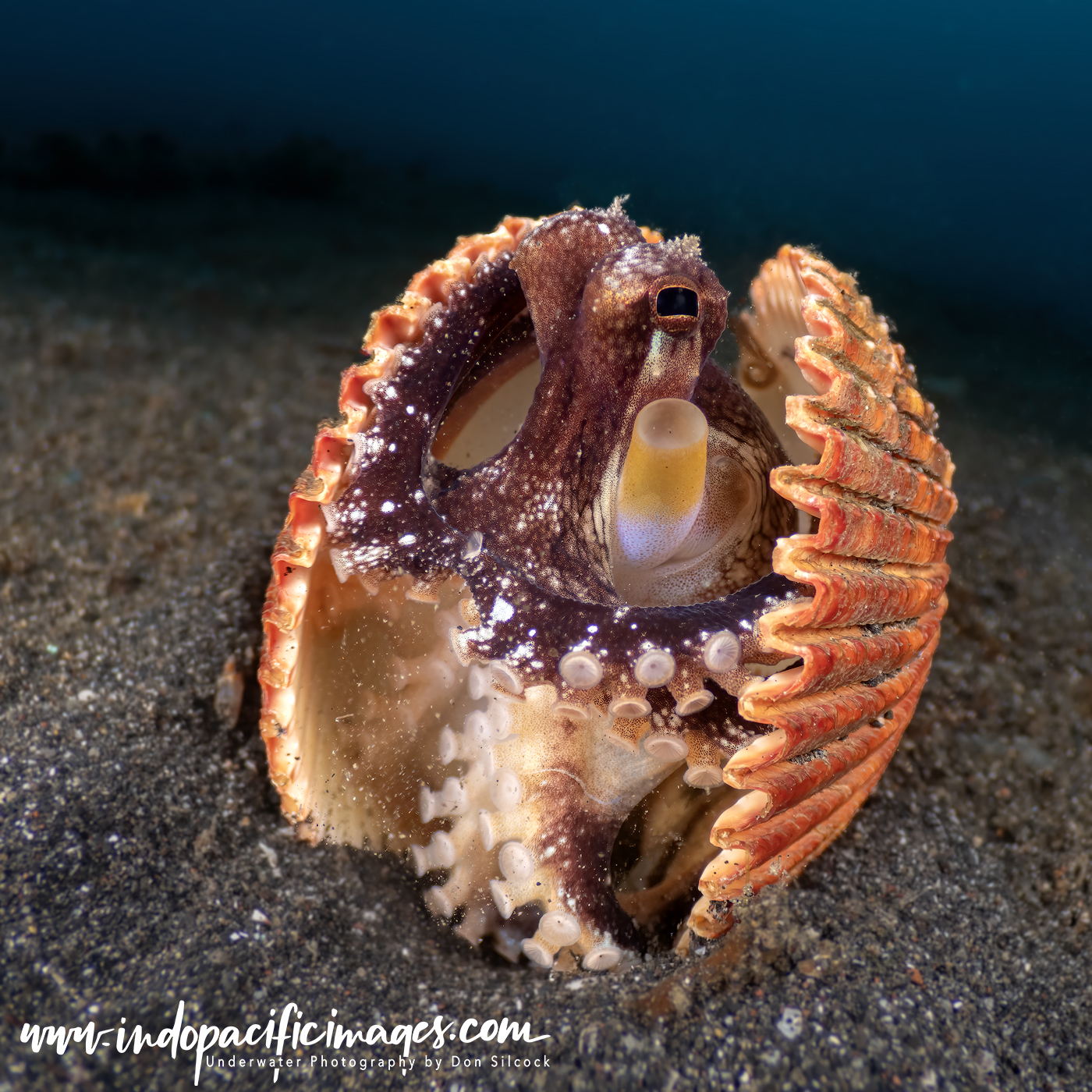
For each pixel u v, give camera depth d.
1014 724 0.28
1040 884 0.24
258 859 0.22
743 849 0.20
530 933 0.22
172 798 0.23
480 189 1.24
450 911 0.22
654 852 0.22
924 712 0.28
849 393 0.20
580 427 0.21
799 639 0.20
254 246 0.85
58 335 0.52
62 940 0.20
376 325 0.21
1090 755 0.27
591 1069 0.19
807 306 0.21
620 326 0.21
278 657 0.21
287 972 0.21
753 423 0.23
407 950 0.21
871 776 0.22
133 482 0.35
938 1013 0.20
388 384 0.21
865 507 0.20
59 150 1.01
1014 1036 0.20
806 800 0.21
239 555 0.29
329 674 0.22
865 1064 0.19
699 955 0.21
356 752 0.22
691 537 0.22
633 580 0.22
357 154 1.27
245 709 0.25
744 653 0.20
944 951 0.21
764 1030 0.20
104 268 0.71
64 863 0.21
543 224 0.21
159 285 0.68
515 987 0.21
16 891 0.21
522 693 0.20
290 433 0.42
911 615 0.22
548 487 0.21
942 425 0.54
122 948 0.20
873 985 0.20
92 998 0.20
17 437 0.38
